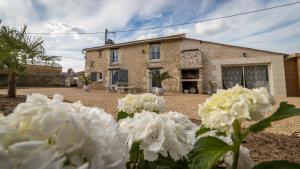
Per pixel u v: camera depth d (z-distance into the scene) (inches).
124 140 23.5
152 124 34.6
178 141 35.6
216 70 570.6
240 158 40.9
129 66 697.0
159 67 642.8
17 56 298.4
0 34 283.6
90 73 778.8
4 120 16.5
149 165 39.8
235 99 35.4
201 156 34.4
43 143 15.2
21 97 324.2
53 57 345.7
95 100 331.9
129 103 70.8
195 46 600.1
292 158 90.2
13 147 14.2
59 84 986.7
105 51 750.5
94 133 17.7
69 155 16.1
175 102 341.7
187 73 610.5
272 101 36.4
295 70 530.0
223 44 567.8
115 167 18.6
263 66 534.9
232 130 35.3
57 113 16.8
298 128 157.3
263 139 119.1
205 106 39.6
